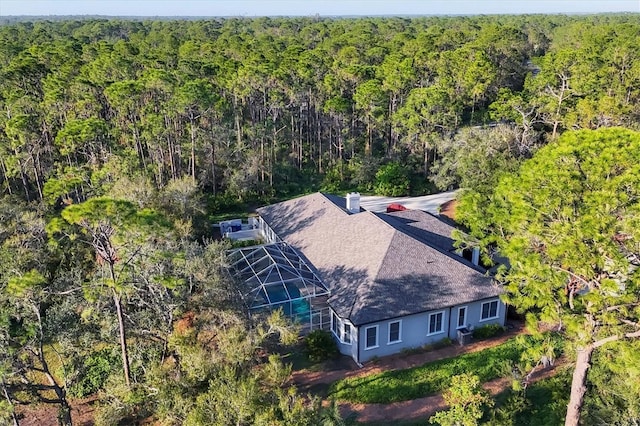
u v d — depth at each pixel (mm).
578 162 21172
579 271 20469
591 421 22344
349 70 73312
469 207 27375
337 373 28469
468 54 81562
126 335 26578
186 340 23484
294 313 31281
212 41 120438
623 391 21781
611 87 64500
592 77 61250
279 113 74062
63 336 27219
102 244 23203
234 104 69500
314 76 73562
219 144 63250
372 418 24781
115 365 28953
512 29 110938
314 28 161750
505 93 64125
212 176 61344
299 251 38031
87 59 85750
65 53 84375
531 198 21969
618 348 19422
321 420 19047
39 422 26703
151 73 61188
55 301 31203
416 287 30781
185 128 62469
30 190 57969
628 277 19781
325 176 68000
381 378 27625
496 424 22703
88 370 29688
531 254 20969
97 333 27969
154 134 54594
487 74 71938
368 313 29094
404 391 26484
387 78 69875
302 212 43469
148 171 55375
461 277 31906
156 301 25859
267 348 28922
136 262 25391
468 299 30859
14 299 24531
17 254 34469
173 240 27859
